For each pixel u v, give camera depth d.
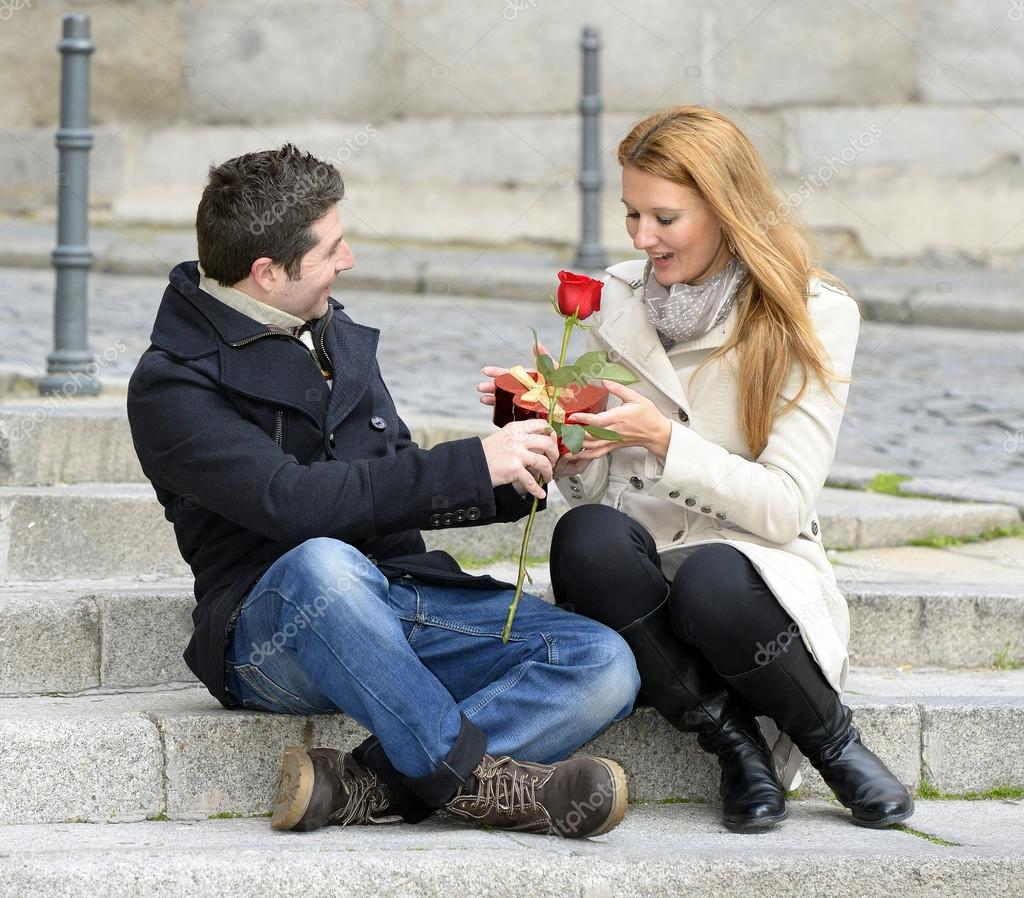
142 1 22.14
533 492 5.45
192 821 5.50
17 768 5.39
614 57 21.33
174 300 5.61
